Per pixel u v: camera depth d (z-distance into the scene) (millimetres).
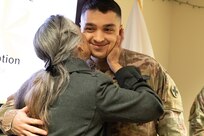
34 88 973
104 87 956
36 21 1732
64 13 1819
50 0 1778
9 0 1641
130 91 974
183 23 3195
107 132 1053
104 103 935
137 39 2082
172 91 1229
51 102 946
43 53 981
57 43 976
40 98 956
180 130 1185
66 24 1008
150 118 965
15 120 1041
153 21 2998
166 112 1199
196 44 3117
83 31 1184
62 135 914
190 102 3119
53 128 929
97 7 1163
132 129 1158
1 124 1131
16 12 1666
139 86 1018
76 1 1833
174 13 3240
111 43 1169
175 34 3230
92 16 1163
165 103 1209
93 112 934
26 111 1040
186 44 3174
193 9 3148
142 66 1232
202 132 1899
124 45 2078
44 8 1760
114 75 1136
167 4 3191
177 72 3207
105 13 1159
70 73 974
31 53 1716
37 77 986
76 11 1831
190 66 3143
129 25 2121
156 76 1226
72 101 933
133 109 941
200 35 3098
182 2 3205
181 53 3195
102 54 1173
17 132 1032
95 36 1161
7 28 1638
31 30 1717
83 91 937
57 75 966
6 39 1638
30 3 1711
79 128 919
